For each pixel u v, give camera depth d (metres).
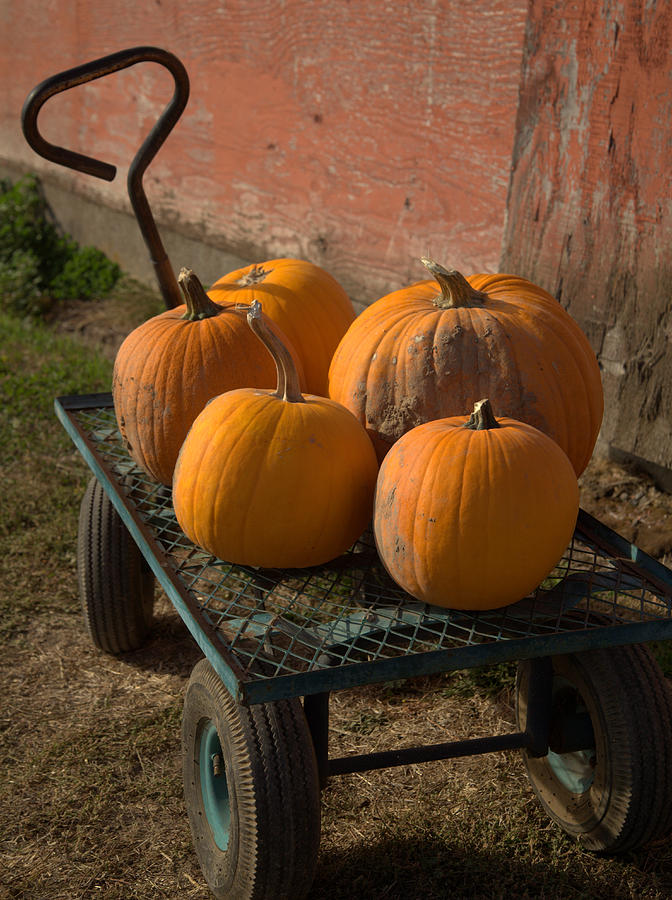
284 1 6.49
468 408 2.67
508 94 4.96
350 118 6.12
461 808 3.08
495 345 2.68
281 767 2.38
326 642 2.30
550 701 2.73
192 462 2.53
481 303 2.84
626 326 4.45
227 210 7.61
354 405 2.77
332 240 6.52
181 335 2.98
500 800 3.12
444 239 5.56
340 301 3.43
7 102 10.84
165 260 3.83
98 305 8.59
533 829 2.98
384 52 5.72
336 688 2.11
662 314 4.28
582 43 4.32
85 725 3.60
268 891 2.45
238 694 2.04
